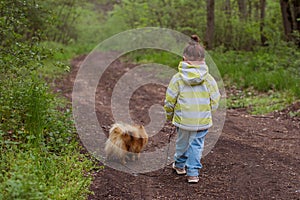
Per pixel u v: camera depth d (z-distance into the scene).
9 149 4.23
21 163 3.92
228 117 6.32
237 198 4.06
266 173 4.46
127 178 4.35
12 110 4.79
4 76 4.92
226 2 12.88
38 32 5.55
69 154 4.49
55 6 15.35
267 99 7.09
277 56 9.40
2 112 4.70
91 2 21.23
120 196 4.04
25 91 4.82
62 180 3.97
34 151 4.23
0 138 4.32
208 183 4.30
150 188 4.21
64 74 9.65
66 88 8.12
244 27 11.45
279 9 11.99
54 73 9.20
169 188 4.21
